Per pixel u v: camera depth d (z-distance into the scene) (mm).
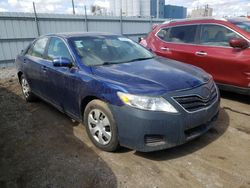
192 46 5406
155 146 2797
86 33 4414
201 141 3449
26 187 2650
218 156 3086
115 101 2887
